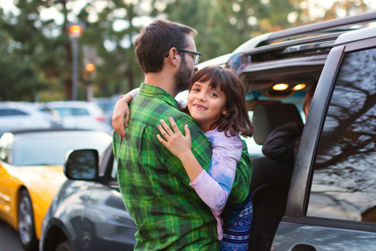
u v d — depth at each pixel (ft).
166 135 5.20
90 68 72.54
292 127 7.75
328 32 7.51
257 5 98.58
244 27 101.19
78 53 97.76
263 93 8.29
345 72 5.05
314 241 4.82
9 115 57.52
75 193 9.61
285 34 7.34
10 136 19.71
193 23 93.50
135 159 5.56
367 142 4.78
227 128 5.40
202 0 95.20
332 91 5.11
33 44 97.66
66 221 9.36
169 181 5.39
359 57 4.97
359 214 4.67
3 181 18.07
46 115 59.16
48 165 17.79
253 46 7.38
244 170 5.41
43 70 102.83
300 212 5.10
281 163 7.85
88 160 9.03
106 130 58.70
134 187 5.65
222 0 98.94
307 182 5.10
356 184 4.77
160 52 5.81
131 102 6.00
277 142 7.68
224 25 97.50
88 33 95.96
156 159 5.40
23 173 16.97
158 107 5.55
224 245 5.89
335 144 4.99
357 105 4.90
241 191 5.40
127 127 5.77
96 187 9.06
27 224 16.24
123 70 104.83
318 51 6.27
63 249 9.78
